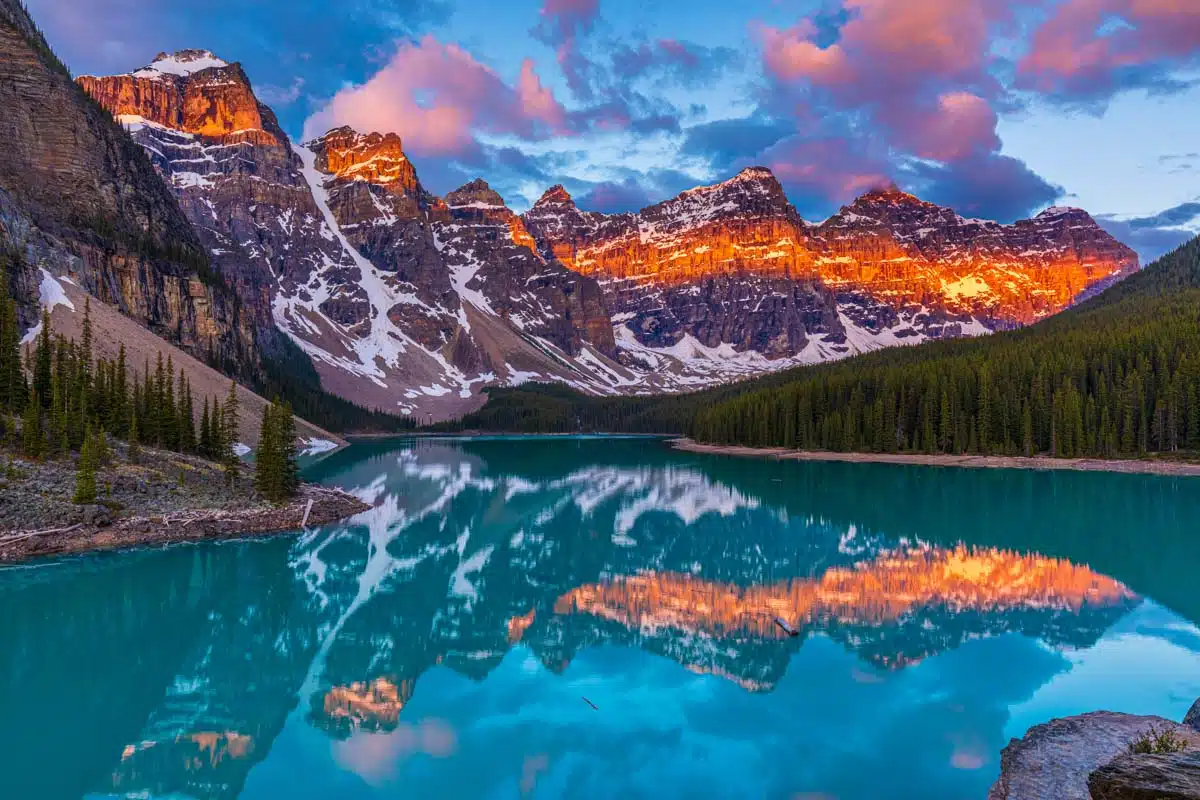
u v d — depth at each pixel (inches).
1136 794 556.7
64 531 2063.2
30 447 2335.1
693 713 1118.4
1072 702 1114.7
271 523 2509.8
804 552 2281.0
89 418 2753.4
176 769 964.0
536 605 1702.8
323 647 1421.0
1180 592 1753.2
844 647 1392.7
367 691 1222.3
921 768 932.0
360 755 1004.6
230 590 1791.3
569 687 1229.1
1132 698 1126.4
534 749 1017.5
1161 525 2691.9
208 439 3348.9
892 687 1195.3
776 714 1106.7
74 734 1062.4
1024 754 888.3
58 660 1337.4
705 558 2201.0
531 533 2650.1
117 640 1441.9
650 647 1416.1
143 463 2701.8
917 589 1809.8
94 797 895.7
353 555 2193.7
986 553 2231.8
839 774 928.9
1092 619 1544.0
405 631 1517.0
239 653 1386.6
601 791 907.4
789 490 3850.9
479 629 1531.7
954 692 1169.4
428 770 959.0
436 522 2849.4
